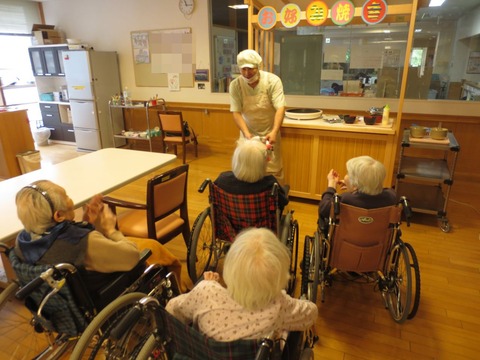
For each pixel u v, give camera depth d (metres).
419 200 3.13
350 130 3.07
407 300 1.79
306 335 1.31
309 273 1.88
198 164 4.78
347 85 4.46
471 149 4.03
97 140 5.56
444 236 2.85
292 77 4.66
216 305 0.97
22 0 5.81
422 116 4.09
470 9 3.76
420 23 3.96
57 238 1.21
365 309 2.03
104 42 5.73
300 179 3.44
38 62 5.88
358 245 1.81
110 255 1.33
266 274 0.88
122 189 3.97
